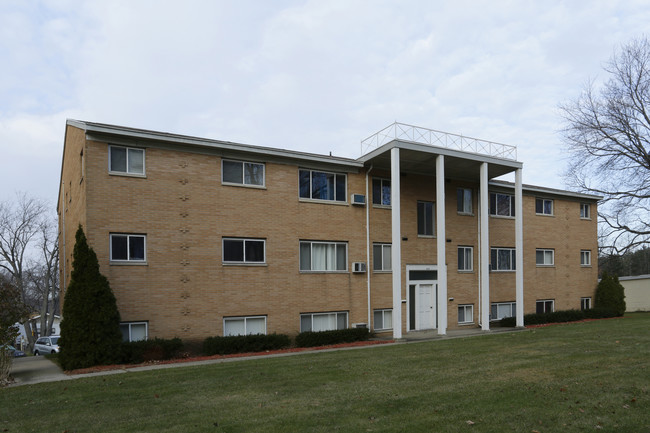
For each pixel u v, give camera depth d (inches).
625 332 708.7
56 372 534.6
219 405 337.7
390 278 859.4
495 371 433.1
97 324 559.2
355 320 808.9
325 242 795.4
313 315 771.4
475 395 344.8
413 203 899.4
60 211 1039.6
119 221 619.5
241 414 311.4
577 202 1188.5
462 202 973.2
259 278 719.1
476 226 975.6
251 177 732.0
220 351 640.4
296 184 770.2
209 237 681.6
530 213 1084.5
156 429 284.4
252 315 708.0
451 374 424.8
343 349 653.9
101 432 283.0
